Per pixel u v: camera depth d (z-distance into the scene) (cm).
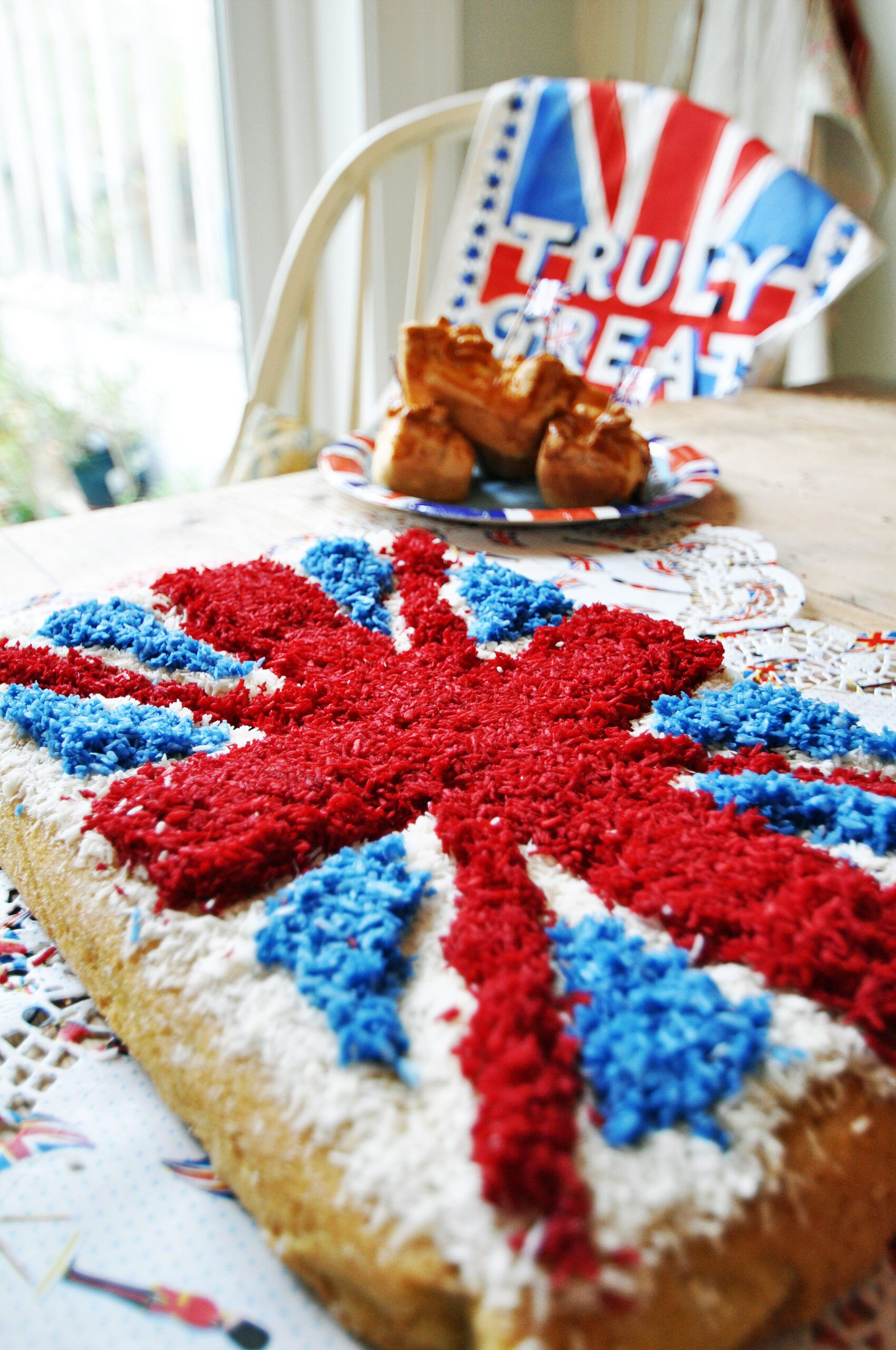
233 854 26
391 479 51
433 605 42
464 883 26
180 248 114
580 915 25
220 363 118
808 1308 19
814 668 38
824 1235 19
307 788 29
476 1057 20
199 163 108
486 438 51
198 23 99
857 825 28
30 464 110
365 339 110
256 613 40
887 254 101
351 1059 21
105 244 115
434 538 48
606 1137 19
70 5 105
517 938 24
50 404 108
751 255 82
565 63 119
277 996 23
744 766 31
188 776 30
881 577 46
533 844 28
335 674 37
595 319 89
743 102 95
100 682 35
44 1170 22
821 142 93
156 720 33
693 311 85
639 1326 16
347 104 100
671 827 28
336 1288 19
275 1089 21
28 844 29
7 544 48
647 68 113
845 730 33
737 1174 19
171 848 27
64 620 39
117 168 112
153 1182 22
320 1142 20
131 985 25
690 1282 17
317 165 105
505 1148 18
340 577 44
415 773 31
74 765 31
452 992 23
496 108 87
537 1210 18
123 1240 21
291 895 25
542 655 38
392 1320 18
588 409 52
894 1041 22
